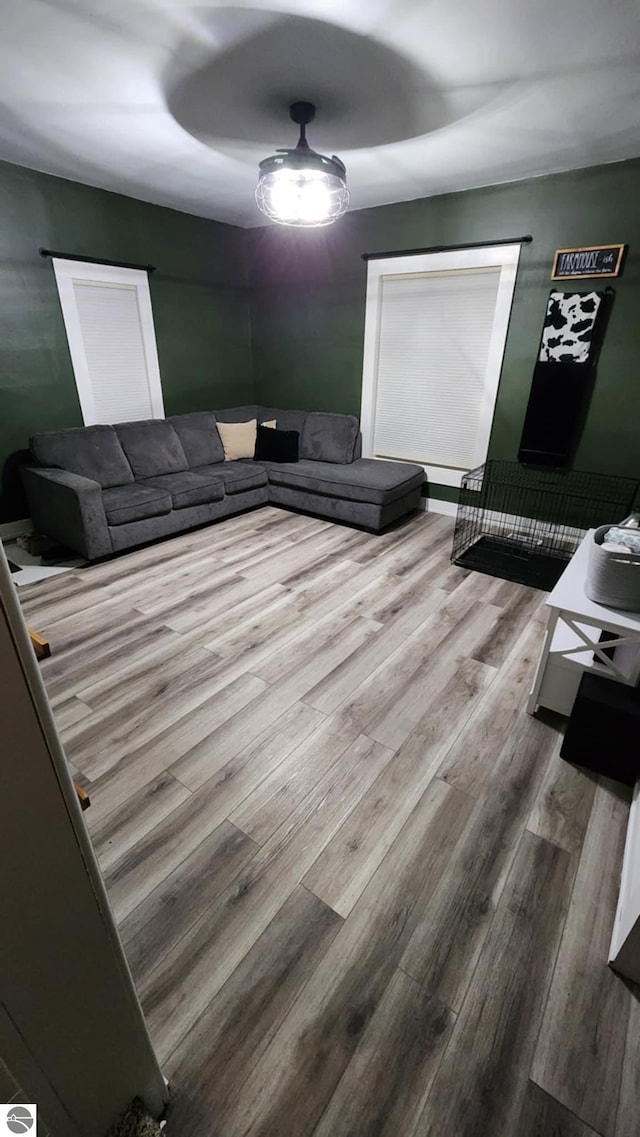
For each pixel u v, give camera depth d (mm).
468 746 1864
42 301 3617
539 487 3896
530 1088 1003
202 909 1322
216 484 4051
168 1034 1080
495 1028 1090
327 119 2508
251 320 5289
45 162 3195
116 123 2592
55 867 612
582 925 1285
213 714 2020
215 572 3311
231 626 2660
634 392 3338
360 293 4379
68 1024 721
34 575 3252
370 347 4453
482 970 1192
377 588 3082
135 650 2451
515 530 4090
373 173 3264
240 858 1454
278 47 1926
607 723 1651
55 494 3355
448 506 4477
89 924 691
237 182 3561
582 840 1506
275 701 2098
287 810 1605
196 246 4520
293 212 2822
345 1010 1121
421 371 4266
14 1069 679
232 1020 1104
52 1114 770
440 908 1326
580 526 3791
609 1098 989
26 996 642
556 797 1650
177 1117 962
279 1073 1022
